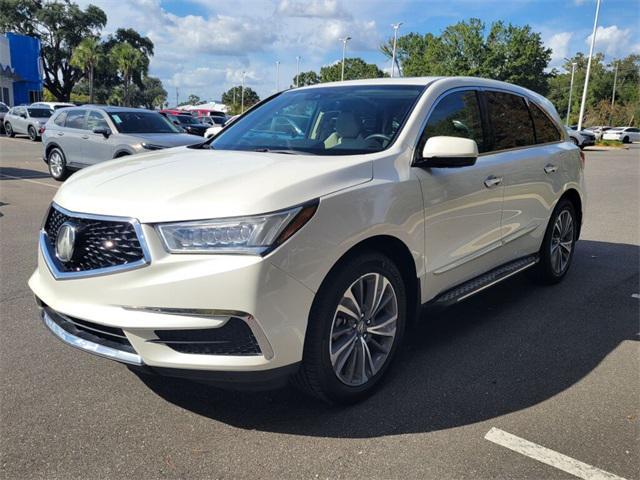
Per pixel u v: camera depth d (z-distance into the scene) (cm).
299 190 275
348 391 305
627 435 288
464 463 264
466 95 410
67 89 5806
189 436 284
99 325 277
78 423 294
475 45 5044
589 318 453
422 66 5491
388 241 322
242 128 423
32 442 276
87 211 283
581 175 553
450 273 372
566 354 385
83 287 278
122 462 262
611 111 7219
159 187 286
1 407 308
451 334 418
